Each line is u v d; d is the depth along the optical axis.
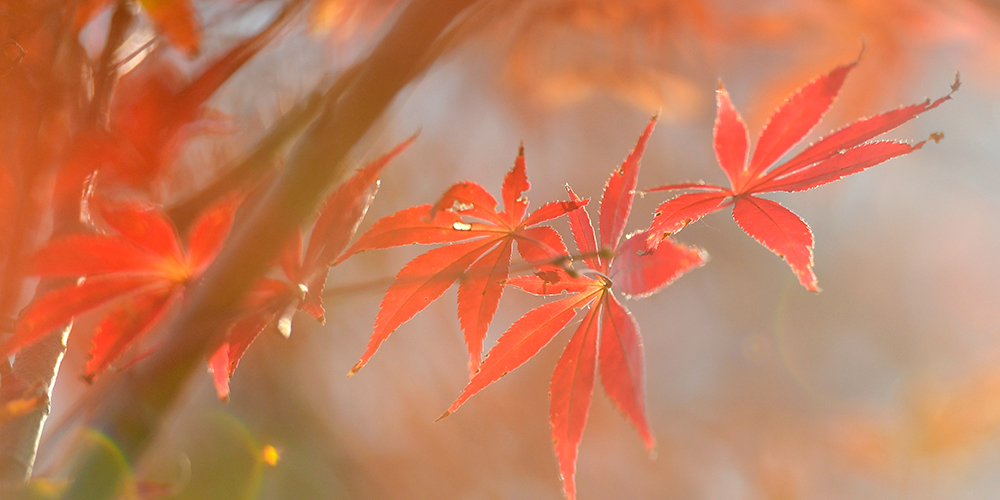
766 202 0.71
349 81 0.72
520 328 0.71
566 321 0.71
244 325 0.70
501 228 0.71
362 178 0.70
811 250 0.70
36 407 0.69
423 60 0.71
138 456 0.68
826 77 0.71
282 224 0.69
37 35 0.71
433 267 0.71
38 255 0.69
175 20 0.73
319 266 0.70
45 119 0.71
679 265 0.69
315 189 0.69
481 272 0.71
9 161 0.70
